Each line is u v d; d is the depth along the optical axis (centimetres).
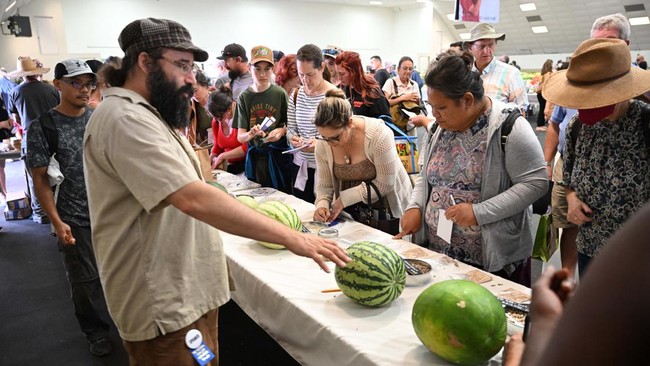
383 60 2317
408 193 259
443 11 2167
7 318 330
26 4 1405
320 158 260
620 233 42
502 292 161
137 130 125
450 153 194
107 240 138
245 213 128
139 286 137
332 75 455
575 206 191
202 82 389
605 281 40
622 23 247
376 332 140
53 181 257
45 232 514
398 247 207
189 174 127
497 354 127
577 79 164
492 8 473
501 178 184
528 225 196
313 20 2016
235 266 200
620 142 173
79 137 268
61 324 321
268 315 179
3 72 902
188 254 143
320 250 136
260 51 353
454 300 118
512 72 382
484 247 187
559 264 265
